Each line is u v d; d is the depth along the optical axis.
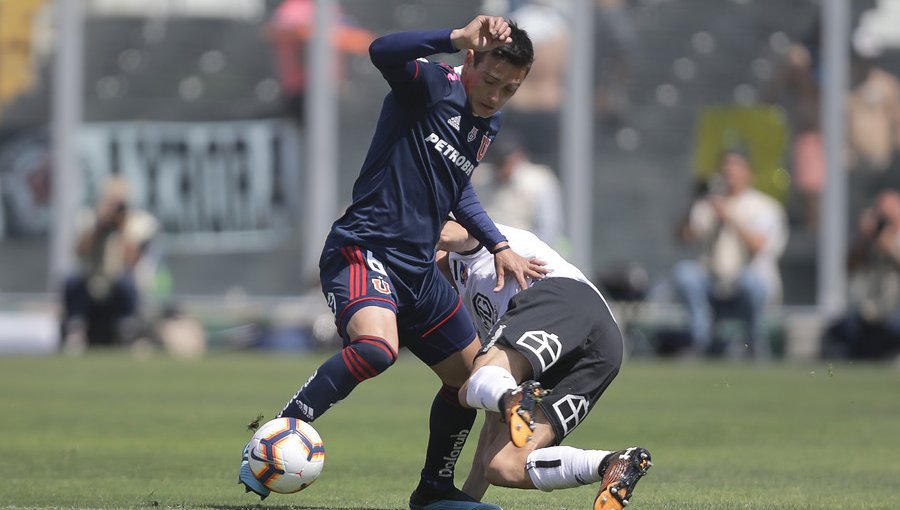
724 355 59.94
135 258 59.47
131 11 64.12
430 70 18.83
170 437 29.73
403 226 18.75
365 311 18.20
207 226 63.28
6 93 63.50
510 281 19.33
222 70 63.94
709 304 59.62
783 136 66.19
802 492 21.86
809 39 66.44
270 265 63.38
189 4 64.06
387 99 19.34
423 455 27.09
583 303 18.27
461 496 19.53
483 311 19.83
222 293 63.06
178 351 60.28
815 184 65.88
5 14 63.38
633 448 16.41
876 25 66.69
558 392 17.89
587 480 16.86
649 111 65.69
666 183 65.69
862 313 59.84
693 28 66.12
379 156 18.98
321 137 63.66
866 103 66.25
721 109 66.12
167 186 63.44
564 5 64.88
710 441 30.28
